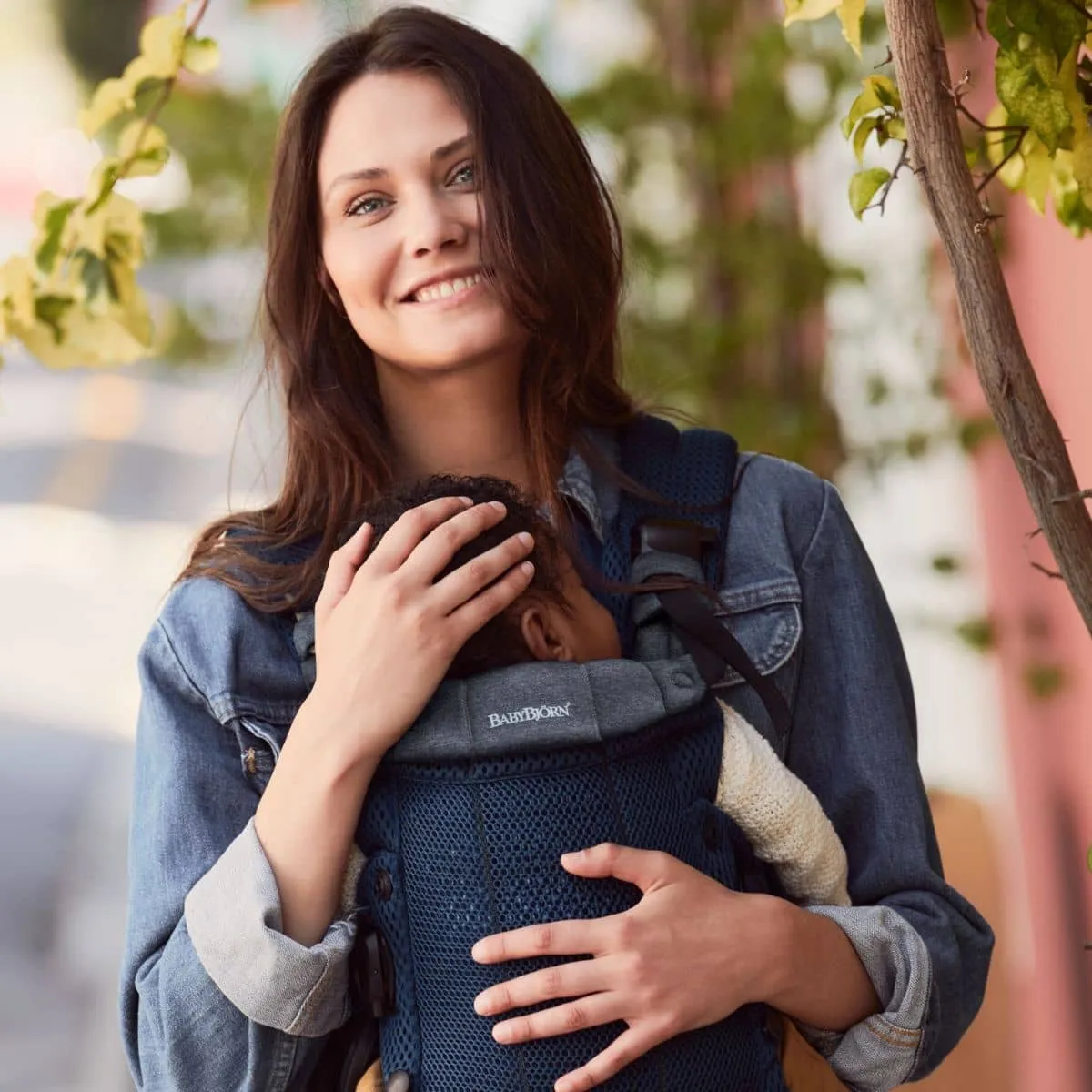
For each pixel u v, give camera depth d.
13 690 11.77
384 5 3.09
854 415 5.30
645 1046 2.10
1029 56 2.22
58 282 2.90
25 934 7.87
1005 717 5.06
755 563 2.56
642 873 2.16
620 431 2.68
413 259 2.47
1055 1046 4.82
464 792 2.18
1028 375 2.03
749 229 5.27
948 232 2.04
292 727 2.25
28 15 27.39
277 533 2.57
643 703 2.24
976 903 4.64
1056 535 2.04
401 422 2.65
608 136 5.33
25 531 16.78
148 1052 2.31
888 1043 2.31
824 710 2.56
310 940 2.20
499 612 2.30
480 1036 2.13
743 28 5.48
